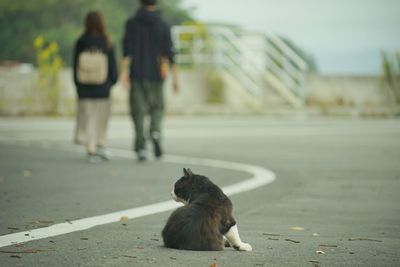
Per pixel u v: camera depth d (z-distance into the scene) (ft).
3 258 20.53
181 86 108.37
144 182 38.40
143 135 49.11
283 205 31.60
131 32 49.44
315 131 78.33
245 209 30.40
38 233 24.43
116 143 61.41
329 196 34.50
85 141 48.42
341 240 24.12
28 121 86.33
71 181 38.40
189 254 20.59
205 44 114.21
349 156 53.47
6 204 30.71
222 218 20.86
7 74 92.63
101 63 48.37
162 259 20.15
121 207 30.35
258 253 21.49
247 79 111.45
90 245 22.41
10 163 46.16
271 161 49.57
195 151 55.72
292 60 118.52
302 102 110.63
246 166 46.55
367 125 89.86
